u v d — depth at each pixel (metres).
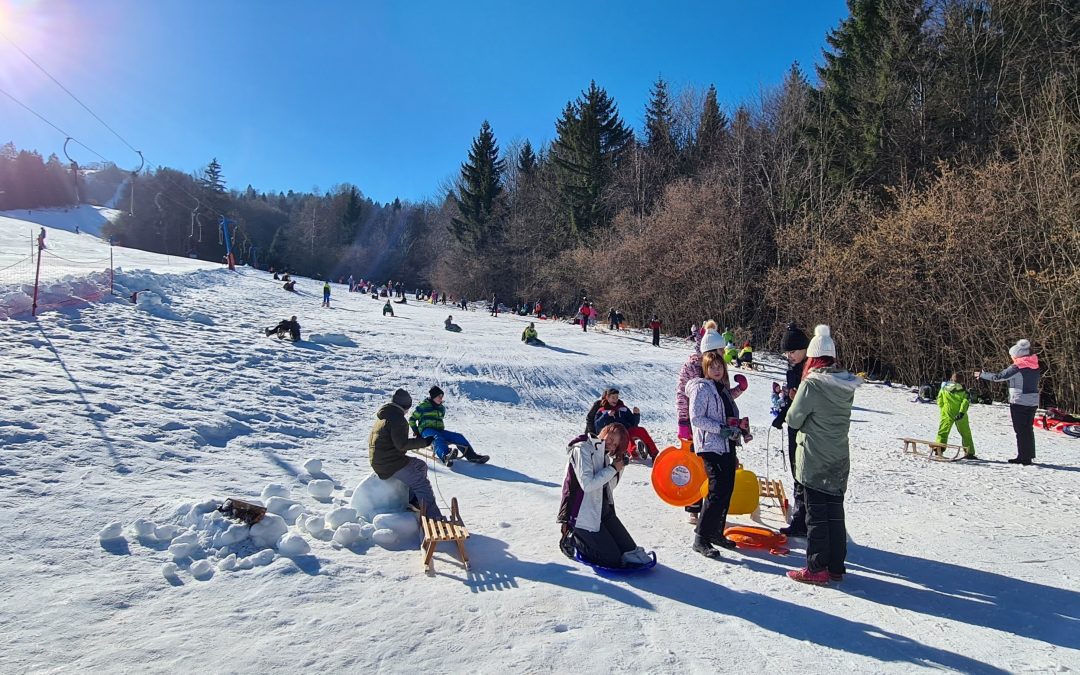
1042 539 6.29
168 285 24.55
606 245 49.72
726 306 37.28
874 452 12.28
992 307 23.58
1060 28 27.69
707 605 4.39
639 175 53.56
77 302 15.72
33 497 5.31
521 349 24.14
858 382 4.75
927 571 5.26
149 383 10.40
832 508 4.87
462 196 70.62
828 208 33.50
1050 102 24.00
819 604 4.50
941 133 30.94
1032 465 10.91
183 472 6.77
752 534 5.80
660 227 42.59
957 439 14.52
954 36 31.62
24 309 13.66
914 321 26.52
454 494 7.48
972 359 24.52
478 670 3.38
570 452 5.11
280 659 3.38
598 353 25.30
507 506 7.01
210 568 4.45
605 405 10.62
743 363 27.50
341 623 3.83
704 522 5.41
